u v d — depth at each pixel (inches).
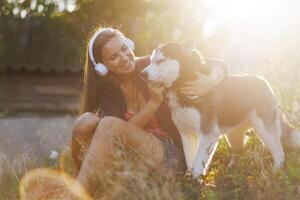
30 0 781.9
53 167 242.1
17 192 224.5
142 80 204.2
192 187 182.9
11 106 729.6
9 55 1162.6
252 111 199.3
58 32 1106.7
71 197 189.3
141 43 657.0
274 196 176.7
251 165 197.2
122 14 657.0
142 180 177.6
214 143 190.2
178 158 199.8
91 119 196.7
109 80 205.6
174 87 191.2
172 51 189.6
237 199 177.3
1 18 1099.3
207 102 190.2
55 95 746.8
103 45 199.5
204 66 190.9
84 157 191.9
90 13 661.3
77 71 759.1
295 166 198.4
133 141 195.6
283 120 209.2
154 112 195.9
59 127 344.8
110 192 181.9
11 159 290.7
